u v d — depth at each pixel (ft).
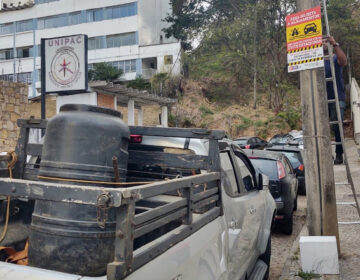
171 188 6.97
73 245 6.85
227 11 151.33
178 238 7.47
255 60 133.90
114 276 5.46
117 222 5.71
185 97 135.95
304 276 15.96
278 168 25.23
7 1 168.25
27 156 11.66
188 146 10.84
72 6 149.18
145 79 140.67
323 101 18.04
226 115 124.88
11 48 155.33
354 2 139.44
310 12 17.93
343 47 138.72
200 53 153.99
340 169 52.80
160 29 156.04
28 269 5.98
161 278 6.66
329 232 17.90
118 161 8.20
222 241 10.12
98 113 8.20
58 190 5.89
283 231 25.40
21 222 10.55
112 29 146.41
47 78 37.19
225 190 11.79
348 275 15.93
